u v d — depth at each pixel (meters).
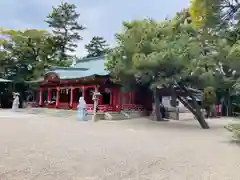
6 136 8.69
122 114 19.48
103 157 6.15
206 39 9.40
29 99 32.97
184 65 12.10
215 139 9.84
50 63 35.44
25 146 7.10
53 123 13.98
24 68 32.44
